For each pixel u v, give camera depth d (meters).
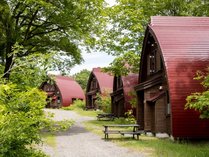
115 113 42.25
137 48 29.34
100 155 13.70
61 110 56.88
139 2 31.67
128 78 37.75
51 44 24.14
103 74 63.28
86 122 33.44
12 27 21.77
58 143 17.50
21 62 6.97
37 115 6.55
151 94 22.28
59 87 67.81
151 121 22.03
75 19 22.42
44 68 7.07
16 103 6.20
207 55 19.08
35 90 6.64
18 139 5.95
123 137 20.30
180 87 18.03
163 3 32.00
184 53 19.12
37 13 22.91
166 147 15.33
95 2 22.47
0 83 6.61
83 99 73.00
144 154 13.69
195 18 22.88
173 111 17.78
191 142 17.59
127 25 30.20
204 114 13.41
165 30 20.88
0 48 23.28
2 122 5.73
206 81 14.41
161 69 21.70
